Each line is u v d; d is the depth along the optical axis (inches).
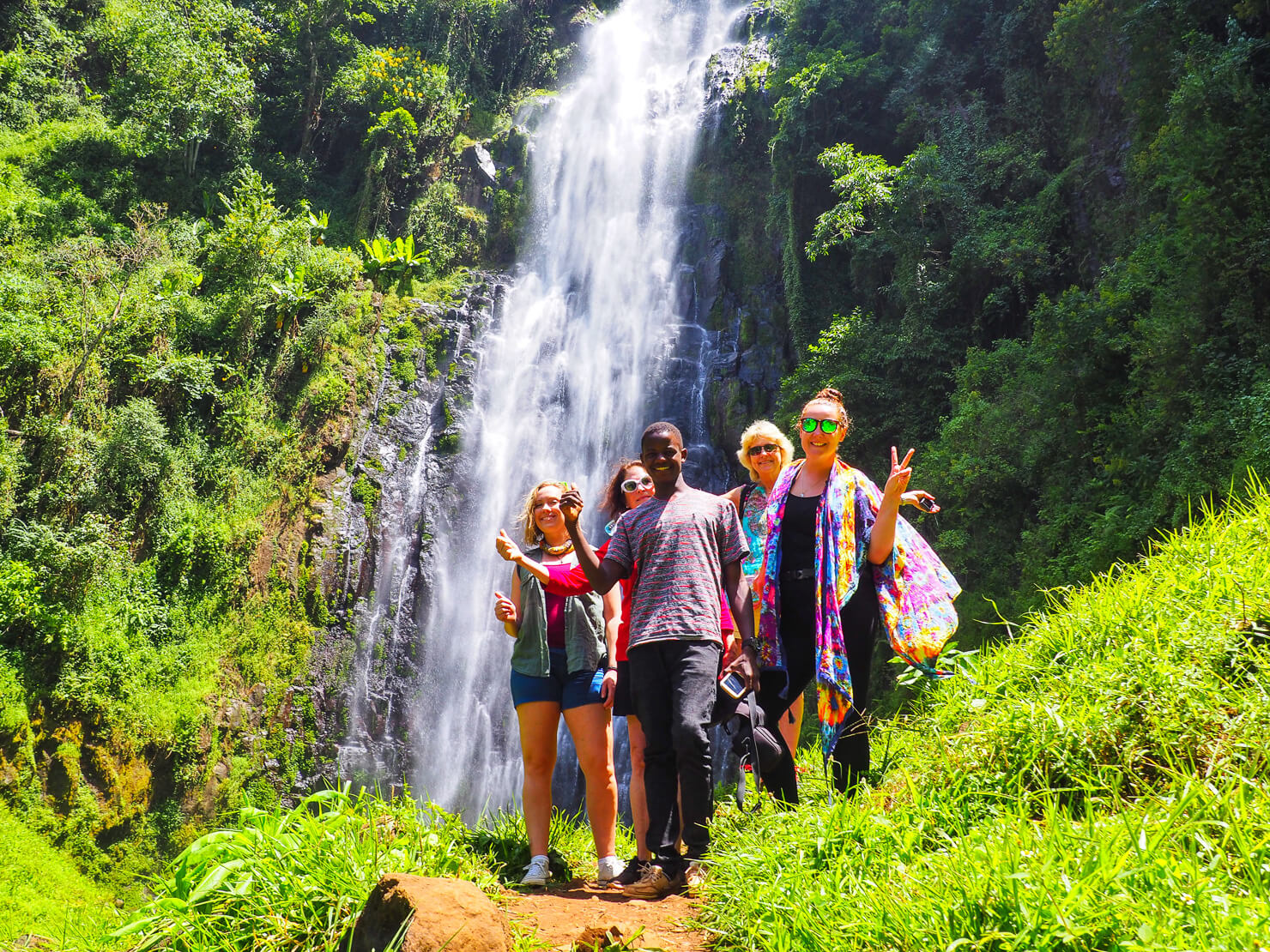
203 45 1174.3
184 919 106.7
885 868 111.7
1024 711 141.6
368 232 1117.7
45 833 668.1
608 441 978.1
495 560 939.3
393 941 94.5
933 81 888.3
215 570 820.6
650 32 1368.1
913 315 756.0
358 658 852.0
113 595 757.9
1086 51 735.7
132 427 812.6
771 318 984.9
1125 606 166.7
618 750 791.1
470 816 827.4
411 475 951.6
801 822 138.4
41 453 786.2
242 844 119.2
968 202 770.2
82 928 117.0
